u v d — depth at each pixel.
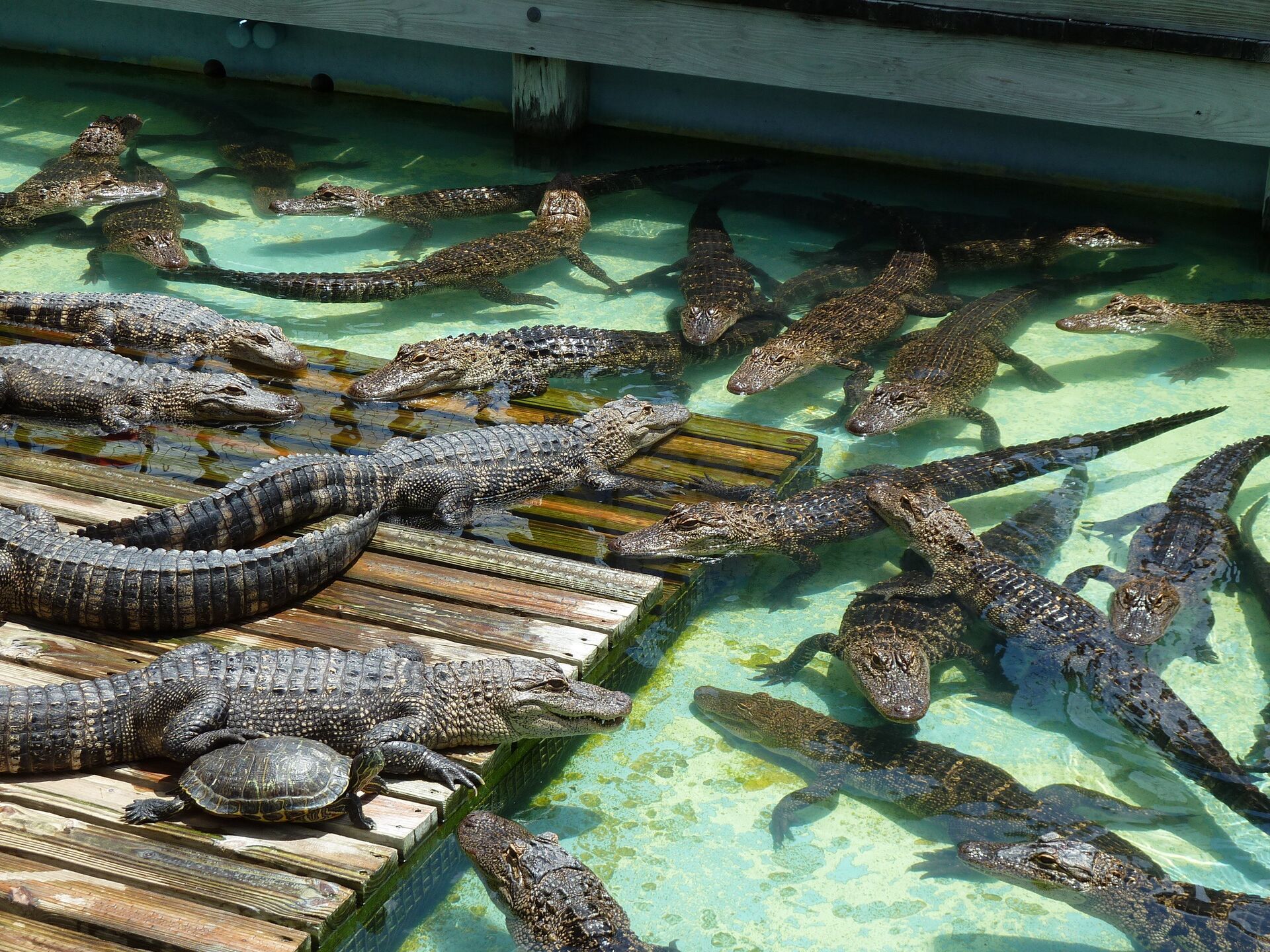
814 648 5.73
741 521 5.90
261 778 5.33
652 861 5.45
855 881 5.43
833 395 6.45
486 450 5.99
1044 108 6.78
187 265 6.63
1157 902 5.34
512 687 5.48
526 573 5.77
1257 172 6.95
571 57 7.14
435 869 5.42
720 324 6.47
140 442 6.08
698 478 6.07
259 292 6.56
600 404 6.30
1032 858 5.38
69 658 5.55
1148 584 5.77
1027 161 7.18
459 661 5.52
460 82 7.59
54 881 5.28
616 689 5.68
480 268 6.70
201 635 5.61
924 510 5.91
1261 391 6.38
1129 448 6.21
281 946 5.23
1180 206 7.05
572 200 6.98
